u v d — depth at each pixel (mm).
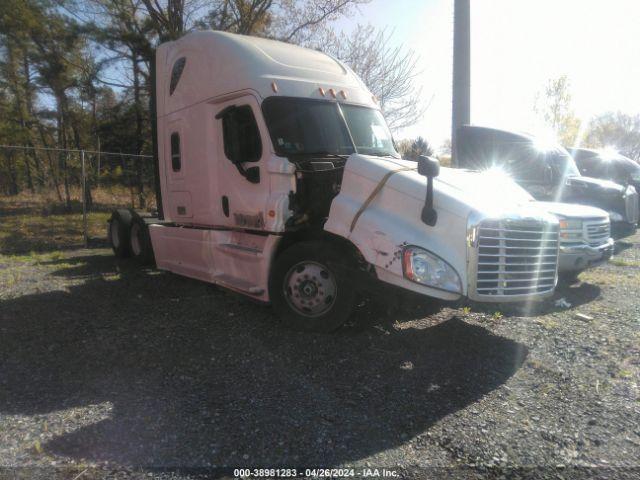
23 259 9586
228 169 6082
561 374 4230
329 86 6172
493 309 6102
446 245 4406
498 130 10836
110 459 2959
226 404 3631
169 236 7211
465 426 3373
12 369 4211
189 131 6762
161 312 5848
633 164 15875
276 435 3229
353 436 3236
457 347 4824
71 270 8438
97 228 13148
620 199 10586
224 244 6137
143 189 14883
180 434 3227
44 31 19219
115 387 3893
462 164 11164
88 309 5961
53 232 12523
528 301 4691
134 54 19125
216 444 3117
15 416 3439
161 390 3846
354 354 4582
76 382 3975
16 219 12664
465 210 4355
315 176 5340
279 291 5277
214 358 4469
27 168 12992
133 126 21266
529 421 3453
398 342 4910
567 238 6977
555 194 10273
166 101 7324
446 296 4367
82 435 3207
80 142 24469
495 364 4434
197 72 6578
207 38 6480
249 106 5680
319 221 5406
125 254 9492
